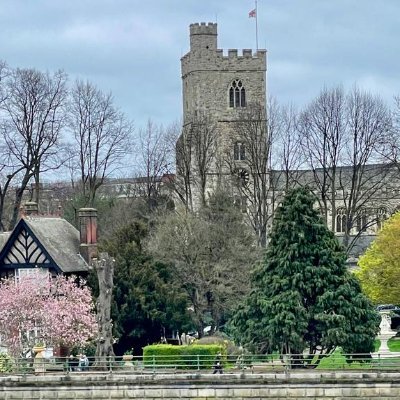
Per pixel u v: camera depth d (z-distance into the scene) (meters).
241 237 116.25
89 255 99.31
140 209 149.50
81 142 141.38
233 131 185.62
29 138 125.06
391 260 106.62
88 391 74.50
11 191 149.12
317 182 142.88
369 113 153.50
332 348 82.31
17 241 96.31
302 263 82.69
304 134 151.00
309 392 72.19
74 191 161.75
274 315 81.38
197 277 106.38
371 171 167.00
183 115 196.50
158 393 73.81
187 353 82.62
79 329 90.00
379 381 71.56
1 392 75.38
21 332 88.88
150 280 94.38
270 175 150.25
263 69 189.38
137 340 94.38
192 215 116.56
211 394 73.19
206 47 188.25
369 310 82.31
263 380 72.62
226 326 107.19
